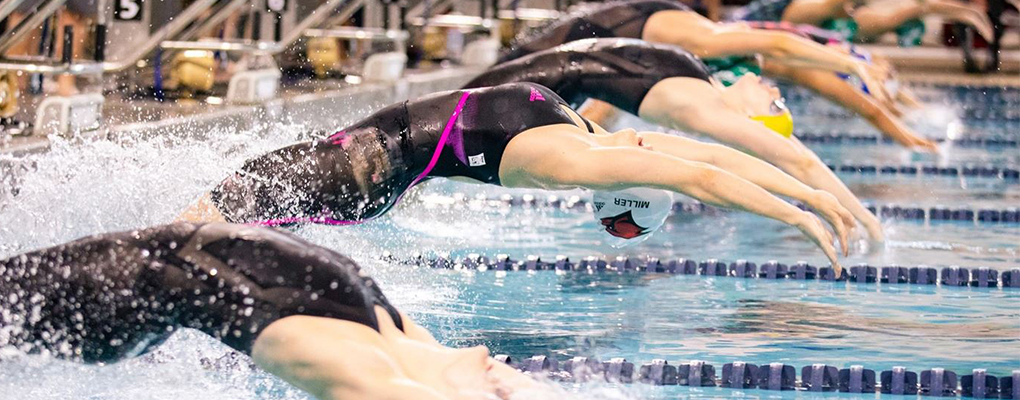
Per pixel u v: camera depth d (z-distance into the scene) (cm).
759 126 754
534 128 612
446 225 924
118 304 420
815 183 748
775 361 552
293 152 614
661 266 781
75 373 491
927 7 1195
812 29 1108
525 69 767
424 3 1772
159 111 1116
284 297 407
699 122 756
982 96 2038
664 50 781
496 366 421
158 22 1177
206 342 538
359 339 400
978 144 1480
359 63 1681
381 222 925
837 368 531
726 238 884
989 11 2405
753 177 645
